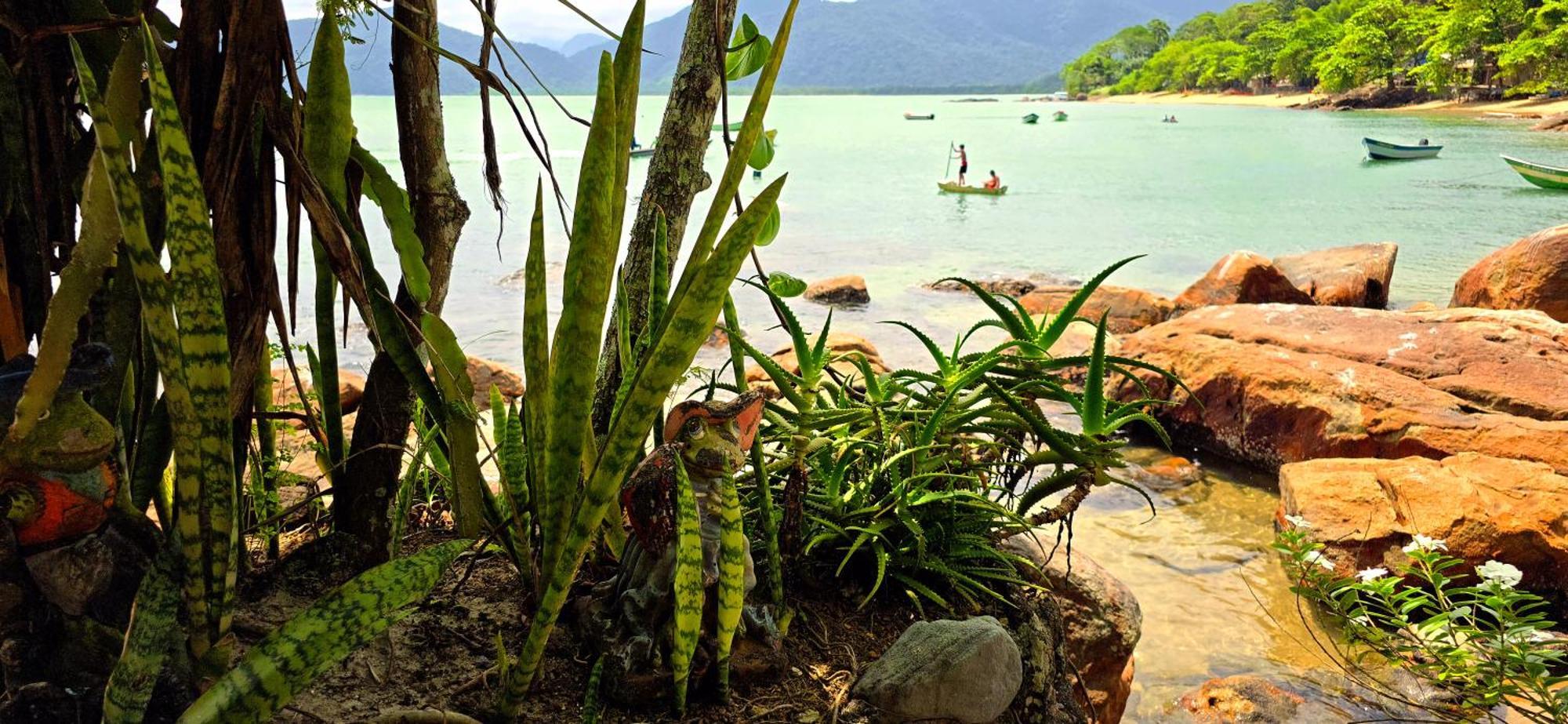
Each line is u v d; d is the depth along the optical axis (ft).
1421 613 19.21
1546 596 19.60
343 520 8.75
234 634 7.71
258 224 6.52
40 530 5.49
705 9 9.73
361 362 33.14
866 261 62.69
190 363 4.66
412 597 4.79
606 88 5.56
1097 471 8.87
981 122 350.64
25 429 5.34
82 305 5.32
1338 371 27.96
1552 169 99.30
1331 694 16.62
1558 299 41.75
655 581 7.48
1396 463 22.91
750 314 46.09
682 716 7.39
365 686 7.41
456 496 7.59
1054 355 36.73
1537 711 14.07
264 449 9.05
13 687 5.77
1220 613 19.65
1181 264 63.10
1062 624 10.71
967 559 10.06
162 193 5.83
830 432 9.99
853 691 8.05
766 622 8.11
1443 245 69.00
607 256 5.81
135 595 5.95
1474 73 282.56
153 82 4.42
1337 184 111.14
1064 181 118.73
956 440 10.13
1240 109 389.80
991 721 8.24
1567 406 26.20
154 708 5.53
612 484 5.90
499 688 7.43
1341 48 326.03
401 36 7.57
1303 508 21.80
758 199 5.40
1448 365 28.78
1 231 6.26
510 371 30.09
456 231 8.25
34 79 6.33
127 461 6.67
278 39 6.09
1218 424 29.14
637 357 8.37
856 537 9.68
